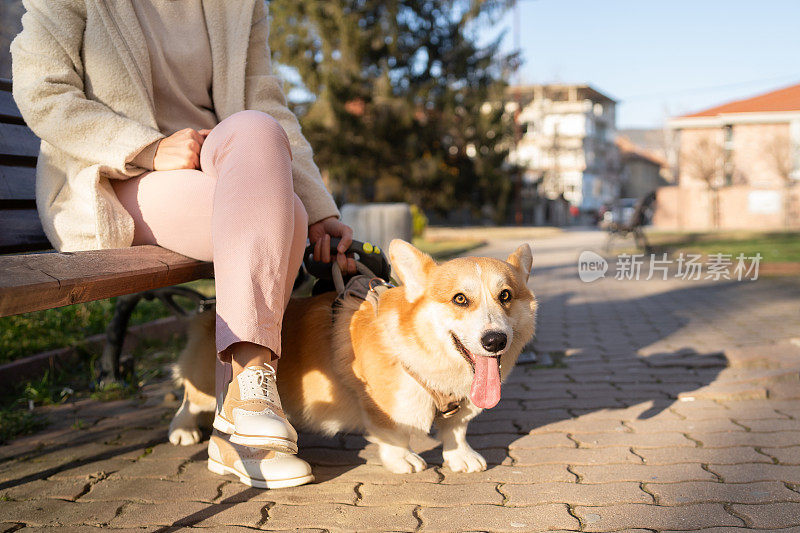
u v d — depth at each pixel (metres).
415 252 2.53
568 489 2.40
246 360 2.15
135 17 2.63
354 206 7.61
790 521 2.09
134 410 3.54
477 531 2.06
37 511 2.24
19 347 4.28
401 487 2.46
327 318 2.74
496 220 32.47
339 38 27.36
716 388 3.81
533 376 4.28
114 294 2.03
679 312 7.02
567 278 10.83
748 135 36.25
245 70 2.98
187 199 2.42
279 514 2.21
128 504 2.29
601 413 3.42
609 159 71.81
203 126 2.89
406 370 2.46
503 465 2.69
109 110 2.49
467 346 2.35
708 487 2.39
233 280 2.10
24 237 2.74
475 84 30.69
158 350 4.97
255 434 2.05
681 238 20.67
